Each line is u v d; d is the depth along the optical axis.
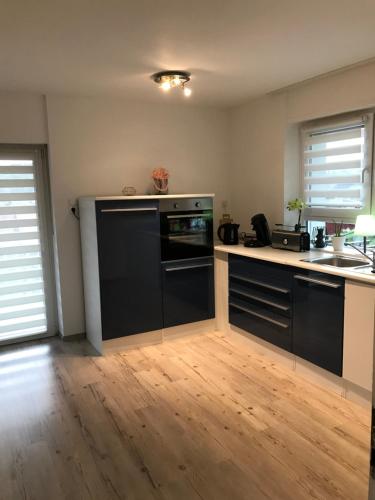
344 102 3.34
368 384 2.70
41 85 3.47
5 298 3.96
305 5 2.09
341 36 2.52
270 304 3.49
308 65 3.10
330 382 3.03
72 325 4.14
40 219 4.02
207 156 4.66
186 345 3.96
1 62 2.86
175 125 4.43
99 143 4.04
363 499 1.98
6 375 3.39
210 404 2.88
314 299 3.04
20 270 3.99
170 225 3.90
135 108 4.19
